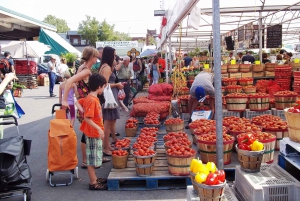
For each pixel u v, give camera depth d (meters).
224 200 3.26
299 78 8.84
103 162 6.05
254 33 14.43
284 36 23.22
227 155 4.90
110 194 4.65
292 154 3.91
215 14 3.94
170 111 8.95
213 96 7.35
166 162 5.37
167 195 4.54
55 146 4.88
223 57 19.06
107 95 6.06
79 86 5.20
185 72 13.54
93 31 58.47
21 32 23.30
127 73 12.12
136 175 4.84
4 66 13.64
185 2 5.66
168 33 10.34
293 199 3.49
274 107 7.91
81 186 5.02
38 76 25.33
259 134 4.87
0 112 5.80
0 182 3.90
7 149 3.93
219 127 4.20
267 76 11.40
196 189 3.51
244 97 7.69
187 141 5.17
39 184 5.15
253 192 3.46
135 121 7.32
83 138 5.73
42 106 14.12
